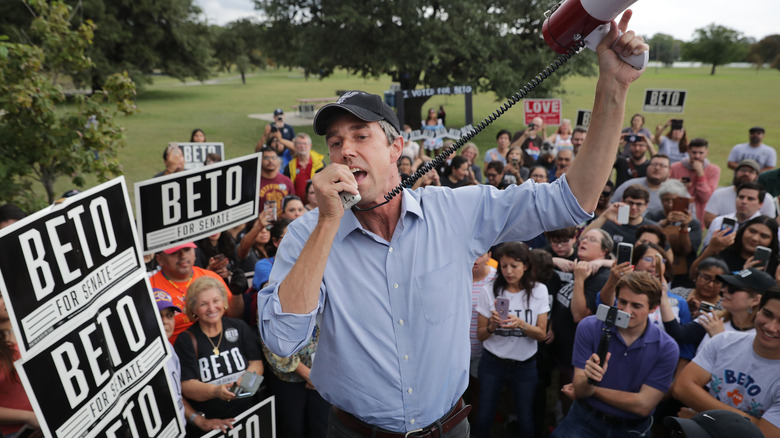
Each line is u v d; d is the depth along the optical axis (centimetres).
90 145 644
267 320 155
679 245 584
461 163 831
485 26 2059
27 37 638
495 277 466
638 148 902
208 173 402
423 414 169
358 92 165
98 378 229
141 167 1653
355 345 168
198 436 386
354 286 168
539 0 2047
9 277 193
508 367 454
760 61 8088
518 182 854
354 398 170
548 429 498
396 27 2023
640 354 369
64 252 214
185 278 465
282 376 433
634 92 3709
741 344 335
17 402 296
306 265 149
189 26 4259
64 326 214
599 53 153
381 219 170
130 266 251
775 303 309
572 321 472
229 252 567
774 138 2180
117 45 3866
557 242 535
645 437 378
